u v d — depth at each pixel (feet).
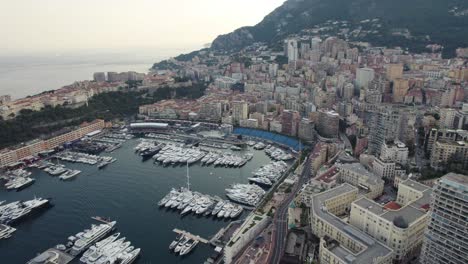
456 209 555.69
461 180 566.36
